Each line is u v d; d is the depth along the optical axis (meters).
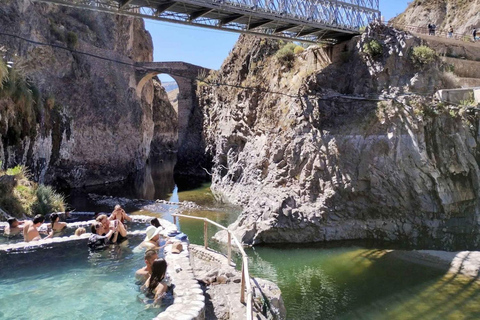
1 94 20.16
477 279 12.45
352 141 18.39
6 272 7.75
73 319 5.78
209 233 18.72
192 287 6.44
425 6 38.66
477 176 17.70
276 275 13.98
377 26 20.34
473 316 10.24
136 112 45.47
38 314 5.93
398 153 17.69
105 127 37.75
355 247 16.84
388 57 19.28
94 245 9.18
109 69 39.81
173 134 81.50
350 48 21.84
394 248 16.81
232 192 27.62
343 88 20.73
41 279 7.33
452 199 17.42
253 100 28.47
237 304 7.57
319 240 17.42
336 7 21.88
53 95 29.58
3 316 5.85
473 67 20.31
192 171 44.22
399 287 12.36
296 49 26.45
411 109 17.64
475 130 17.73
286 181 19.45
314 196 18.33
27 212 15.27
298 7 20.53
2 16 26.41
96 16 41.88
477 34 26.28
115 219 10.95
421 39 19.78
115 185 35.84
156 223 10.39
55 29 32.31
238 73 32.88
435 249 16.97
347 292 12.35
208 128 40.00
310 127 19.77
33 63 28.92
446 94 18.02
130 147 43.16
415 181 17.52
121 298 6.54
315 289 12.70
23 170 20.03
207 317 7.14
